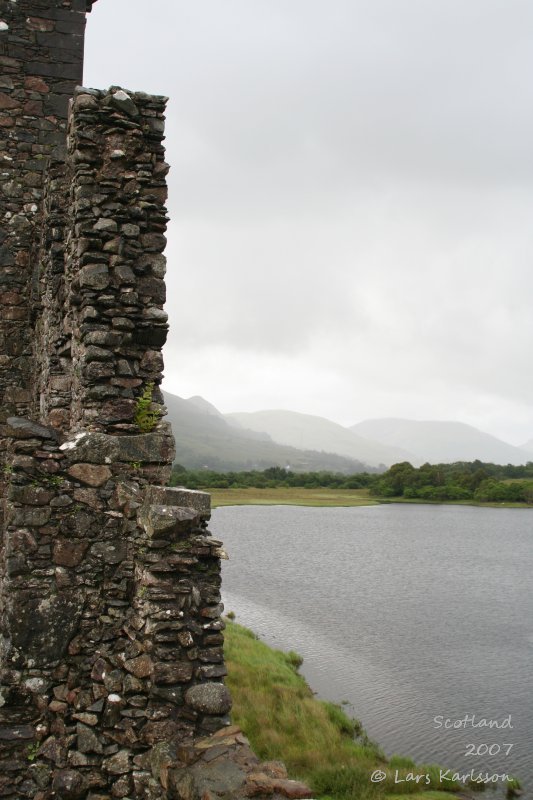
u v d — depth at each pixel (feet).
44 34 40.68
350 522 337.11
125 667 19.60
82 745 19.03
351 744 52.85
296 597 134.82
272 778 16.55
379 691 74.79
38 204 39.40
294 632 102.32
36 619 19.80
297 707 57.31
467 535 296.71
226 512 359.66
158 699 18.81
